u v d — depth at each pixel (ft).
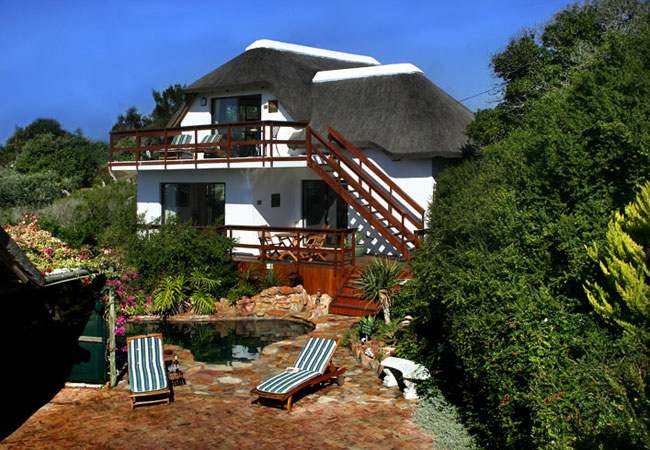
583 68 53.21
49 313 34.12
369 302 49.80
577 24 61.41
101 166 145.59
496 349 22.03
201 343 45.09
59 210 89.35
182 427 28.32
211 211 71.36
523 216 27.89
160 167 69.00
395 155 63.10
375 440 26.40
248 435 27.27
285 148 72.18
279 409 30.58
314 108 73.56
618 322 18.81
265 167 63.00
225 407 30.96
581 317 22.29
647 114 27.96
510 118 61.00
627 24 58.70
